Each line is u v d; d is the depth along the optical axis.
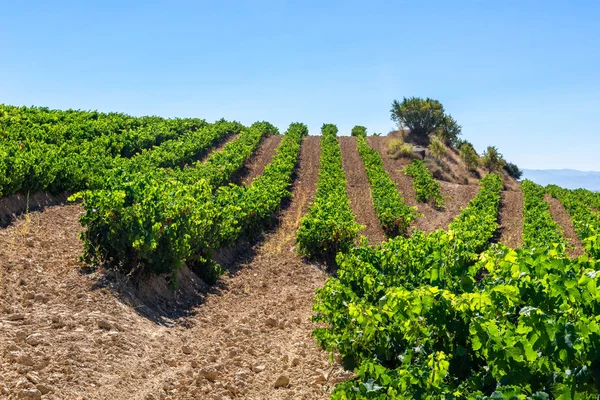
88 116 33.50
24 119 26.59
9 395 5.01
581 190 34.00
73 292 8.03
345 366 5.96
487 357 3.70
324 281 12.73
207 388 5.95
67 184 15.16
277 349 7.55
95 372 5.91
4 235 10.32
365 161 33.16
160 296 9.38
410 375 3.74
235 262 13.71
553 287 3.93
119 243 8.98
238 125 42.78
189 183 19.69
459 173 37.97
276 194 20.77
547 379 3.55
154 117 39.12
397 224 19.67
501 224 24.34
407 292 4.23
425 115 43.53
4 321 6.60
